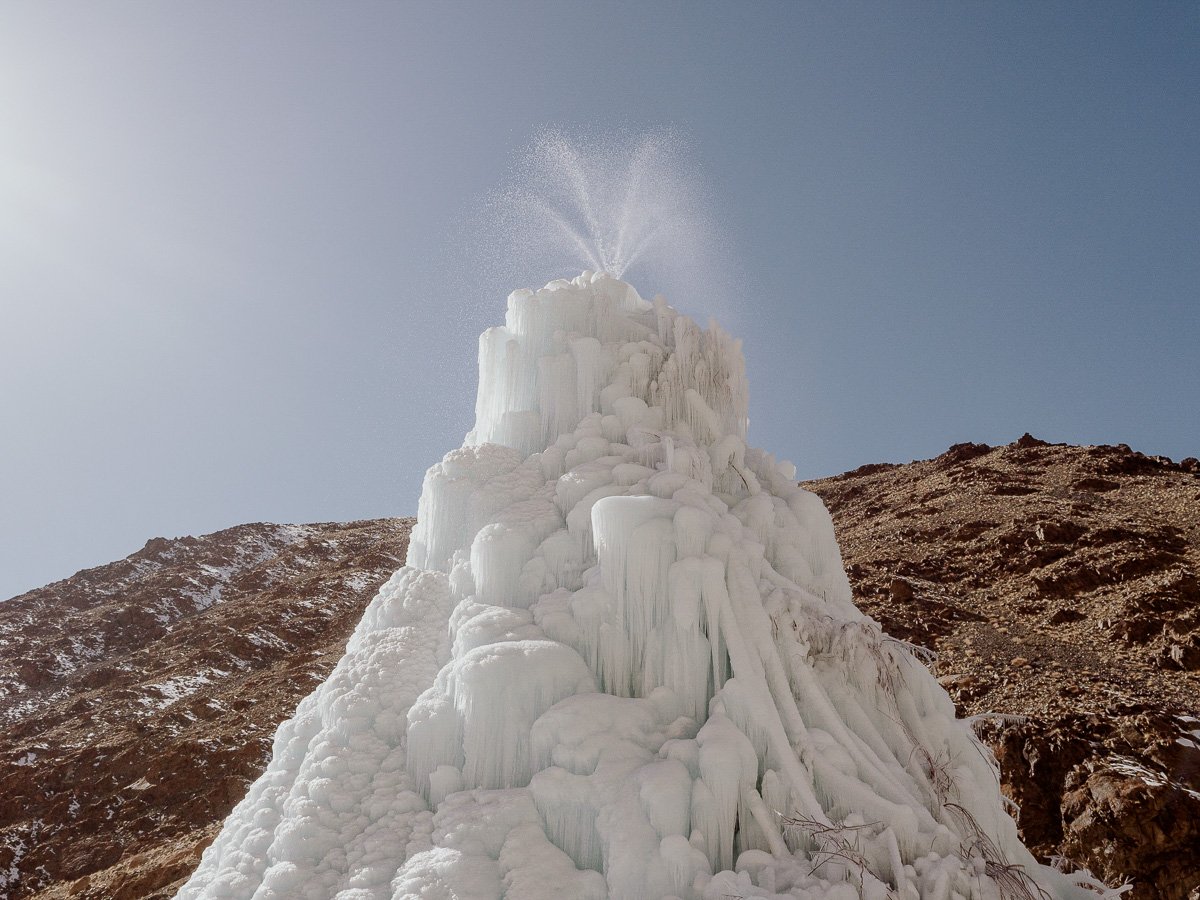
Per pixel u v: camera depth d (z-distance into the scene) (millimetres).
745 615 7605
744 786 6664
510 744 7168
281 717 35969
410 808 7074
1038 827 18094
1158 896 15594
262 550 75062
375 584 60688
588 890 6164
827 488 67312
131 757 33656
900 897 6016
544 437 10438
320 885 6570
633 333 11109
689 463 8930
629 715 7121
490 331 11383
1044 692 22844
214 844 8023
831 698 7773
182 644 50250
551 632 7891
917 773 7461
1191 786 17578
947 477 54781
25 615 58500
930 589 34969
